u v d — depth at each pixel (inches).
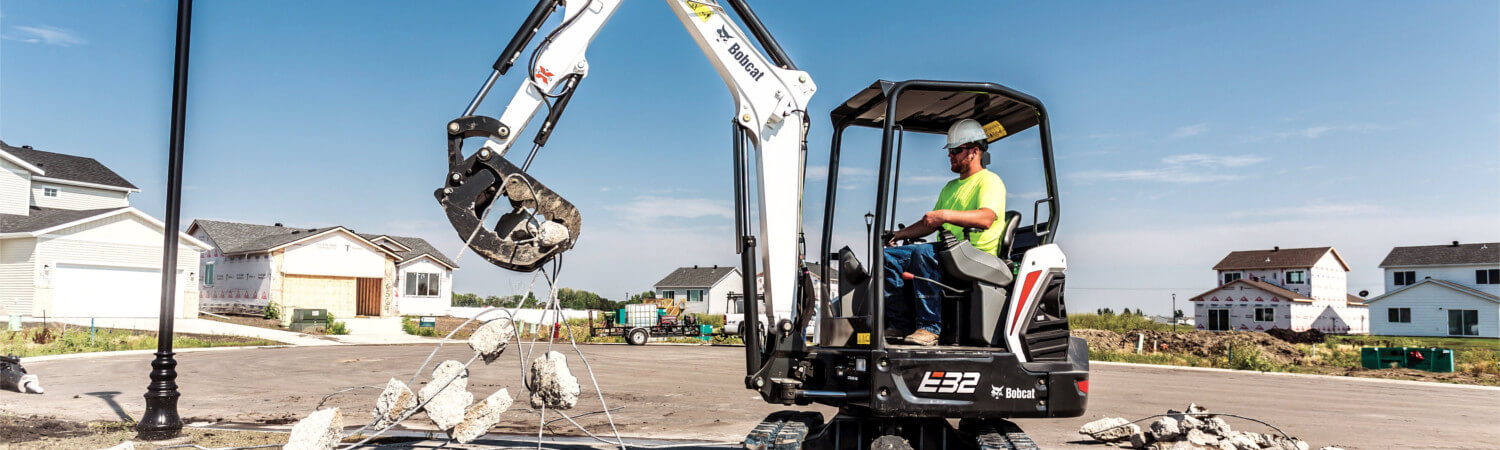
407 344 1001.5
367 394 466.6
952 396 197.0
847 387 205.9
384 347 932.0
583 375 630.5
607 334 1254.3
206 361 693.9
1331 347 1251.8
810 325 241.6
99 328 943.7
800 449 208.1
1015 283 205.8
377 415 249.4
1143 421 411.8
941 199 233.3
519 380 563.5
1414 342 1521.9
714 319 1942.7
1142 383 658.8
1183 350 1171.3
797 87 225.8
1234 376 772.6
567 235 215.5
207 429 330.3
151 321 1115.9
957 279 210.2
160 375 311.7
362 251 1550.2
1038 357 205.0
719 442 324.5
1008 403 199.2
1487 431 405.4
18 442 289.4
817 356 214.5
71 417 357.1
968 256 207.2
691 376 626.2
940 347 203.3
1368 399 561.9
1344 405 518.0
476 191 209.9
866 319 216.7
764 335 223.6
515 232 212.7
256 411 391.2
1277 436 335.6
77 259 1098.1
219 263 1589.6
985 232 217.6
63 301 1082.1
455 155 212.1
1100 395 550.0
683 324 1289.4
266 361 703.7
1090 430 337.7
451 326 1407.5
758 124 223.0
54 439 296.7
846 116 250.1
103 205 1460.4
